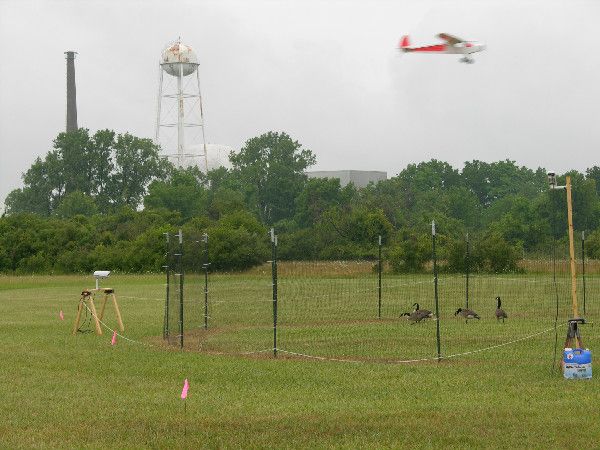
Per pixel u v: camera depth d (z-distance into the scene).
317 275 65.31
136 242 86.56
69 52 158.75
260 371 22.48
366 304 43.00
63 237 93.12
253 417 17.30
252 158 152.75
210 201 130.88
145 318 38.53
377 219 90.44
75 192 131.50
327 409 17.92
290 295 48.53
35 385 20.97
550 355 24.81
